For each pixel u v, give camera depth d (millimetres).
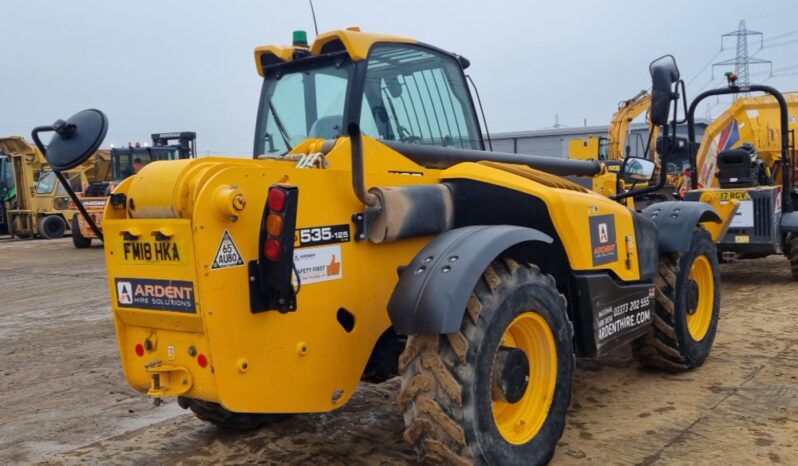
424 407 2904
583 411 4102
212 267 2660
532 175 3863
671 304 4566
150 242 2793
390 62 3686
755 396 4234
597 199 3916
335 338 3090
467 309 2957
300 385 2963
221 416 3791
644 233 4270
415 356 2957
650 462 3357
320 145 3326
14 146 20891
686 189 10406
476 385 2891
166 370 2859
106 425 4336
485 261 2969
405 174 3443
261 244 2781
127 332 3057
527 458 3113
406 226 3264
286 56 3783
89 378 5445
